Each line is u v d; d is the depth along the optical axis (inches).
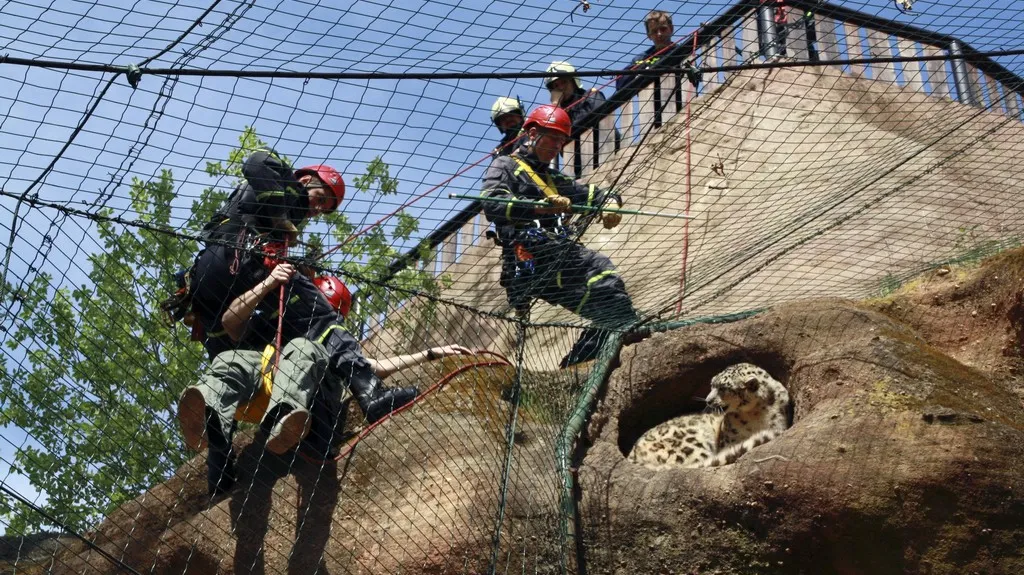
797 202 250.1
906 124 296.0
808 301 236.4
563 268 252.8
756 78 283.1
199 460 224.8
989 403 196.1
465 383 234.7
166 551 207.6
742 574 183.6
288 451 217.6
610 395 237.9
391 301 222.7
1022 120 283.7
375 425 215.5
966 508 174.7
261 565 200.1
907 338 217.9
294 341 211.0
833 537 179.6
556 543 197.9
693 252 265.4
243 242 206.4
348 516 202.1
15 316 162.4
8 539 200.4
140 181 183.2
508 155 252.5
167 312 213.0
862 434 187.5
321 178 223.8
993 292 233.8
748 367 228.4
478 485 202.4
